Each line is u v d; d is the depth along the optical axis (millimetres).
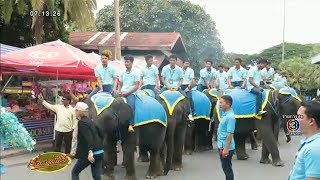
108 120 8625
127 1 29688
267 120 11727
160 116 9570
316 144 3895
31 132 13953
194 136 14117
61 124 12352
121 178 9758
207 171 10727
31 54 13219
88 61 13648
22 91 17203
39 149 13633
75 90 17469
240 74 13578
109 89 9594
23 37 20688
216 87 14914
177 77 10977
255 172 10711
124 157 9297
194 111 13172
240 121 11984
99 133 7652
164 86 10977
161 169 10164
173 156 10773
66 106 12508
